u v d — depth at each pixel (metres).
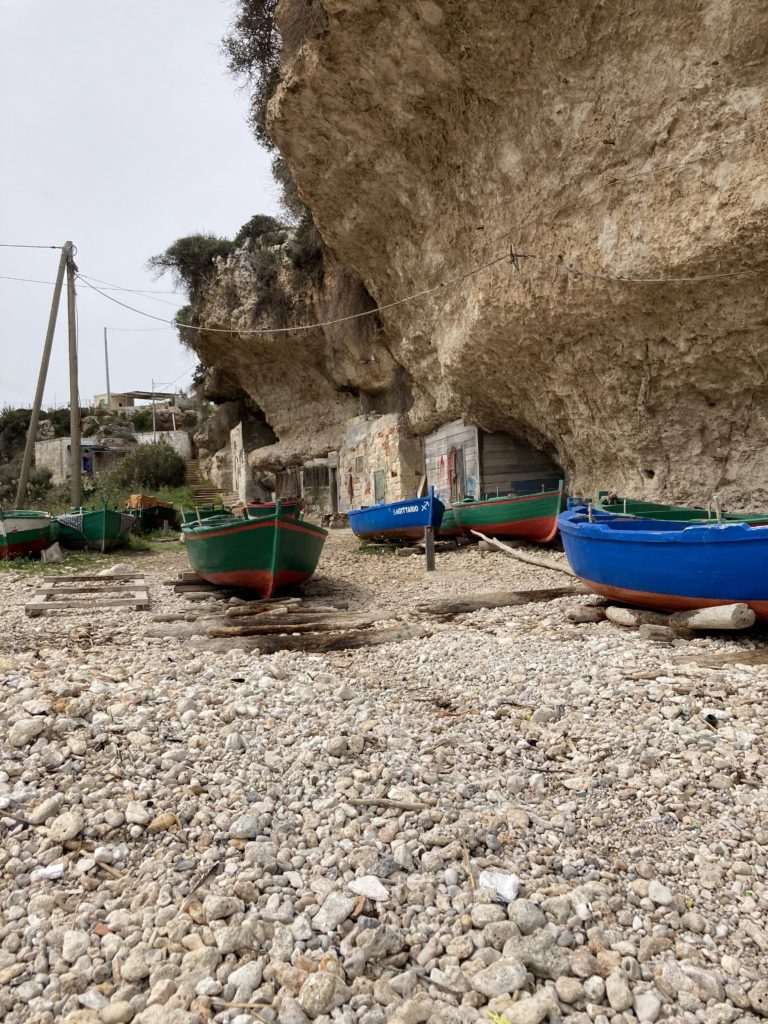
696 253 10.32
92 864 3.21
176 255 32.81
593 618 8.21
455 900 3.03
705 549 6.95
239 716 5.00
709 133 9.95
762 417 11.93
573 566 9.14
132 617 9.81
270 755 4.38
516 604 9.80
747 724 4.71
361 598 11.59
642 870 3.28
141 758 4.19
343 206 18.25
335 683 6.14
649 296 11.55
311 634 8.14
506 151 13.15
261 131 23.64
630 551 7.69
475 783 4.13
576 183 11.93
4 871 3.14
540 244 12.85
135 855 3.30
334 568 15.45
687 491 13.41
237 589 12.17
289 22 15.19
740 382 11.79
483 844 3.49
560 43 11.13
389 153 15.79
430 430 23.27
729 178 9.73
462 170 14.51
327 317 27.41
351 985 2.55
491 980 2.53
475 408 18.62
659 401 13.15
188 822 3.60
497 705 5.48
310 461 32.69
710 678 5.61
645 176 10.82
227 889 3.05
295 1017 2.36
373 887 3.07
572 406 15.19
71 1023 2.29
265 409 35.38
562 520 9.29
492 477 19.58
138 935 2.77
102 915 2.89
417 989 2.54
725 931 2.91
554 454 18.64
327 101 15.26
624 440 14.20
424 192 15.99
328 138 16.30
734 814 3.75
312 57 14.41
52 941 2.73
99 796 3.71
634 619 7.67
